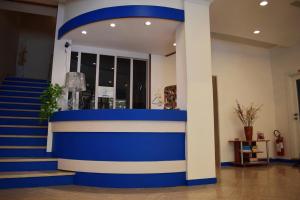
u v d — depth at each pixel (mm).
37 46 9711
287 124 7496
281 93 7770
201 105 4438
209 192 3631
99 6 4918
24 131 5203
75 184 4133
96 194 3467
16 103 6051
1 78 7188
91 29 5262
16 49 8719
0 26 6910
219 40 7438
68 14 5547
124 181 3953
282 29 6199
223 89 7277
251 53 7934
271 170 5949
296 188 3902
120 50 6820
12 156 4582
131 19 4770
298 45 7359
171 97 5570
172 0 4730
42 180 3945
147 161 4027
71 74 5316
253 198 3270
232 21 5762
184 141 4309
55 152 4652
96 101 6551
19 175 3799
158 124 4121
